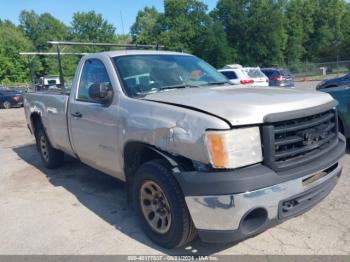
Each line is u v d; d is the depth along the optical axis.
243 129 2.72
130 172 3.81
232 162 2.69
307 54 68.12
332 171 3.31
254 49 58.25
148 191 3.43
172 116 3.04
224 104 2.93
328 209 3.93
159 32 61.16
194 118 2.85
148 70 4.09
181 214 3.02
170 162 3.01
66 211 4.38
